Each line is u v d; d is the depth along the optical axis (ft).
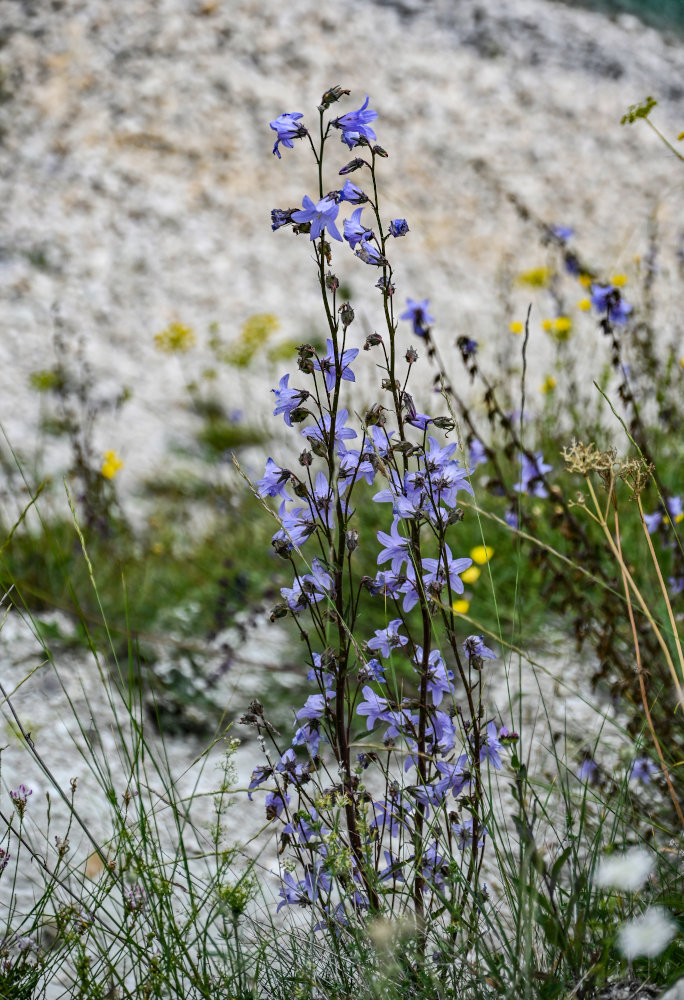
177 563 16.67
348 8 45.29
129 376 27.96
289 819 6.68
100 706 12.01
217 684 12.75
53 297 31.09
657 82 44.52
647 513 12.42
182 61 40.83
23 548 15.39
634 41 47.52
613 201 37.19
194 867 8.84
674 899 6.04
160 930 6.38
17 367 27.61
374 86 41.57
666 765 7.20
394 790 6.73
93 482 18.42
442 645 12.10
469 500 14.32
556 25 47.01
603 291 10.22
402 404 6.34
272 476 6.35
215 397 26.96
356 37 43.78
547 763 9.53
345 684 6.57
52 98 38.68
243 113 39.32
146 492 22.13
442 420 6.35
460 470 6.38
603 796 8.36
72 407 25.68
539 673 11.44
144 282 32.32
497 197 36.99
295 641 13.76
